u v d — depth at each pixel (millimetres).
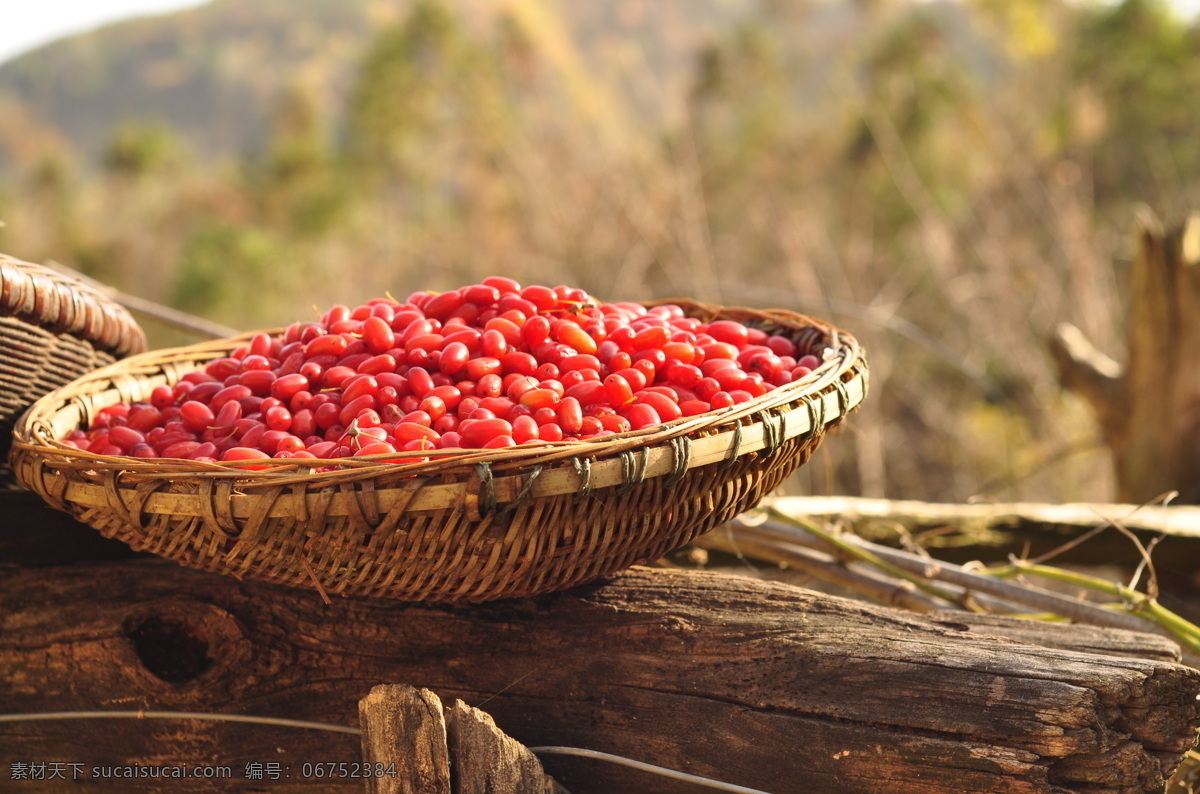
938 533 1540
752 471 1108
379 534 1046
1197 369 1923
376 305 1219
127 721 1172
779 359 1184
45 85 21453
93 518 1098
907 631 1123
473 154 5383
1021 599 1327
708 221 4449
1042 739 1045
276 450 1113
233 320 5707
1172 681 1062
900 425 3697
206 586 1188
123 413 1208
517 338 1160
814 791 1081
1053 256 3430
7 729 1188
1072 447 2438
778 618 1132
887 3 5422
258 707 1161
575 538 1068
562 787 1103
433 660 1151
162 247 7512
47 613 1198
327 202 6555
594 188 4234
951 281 3457
